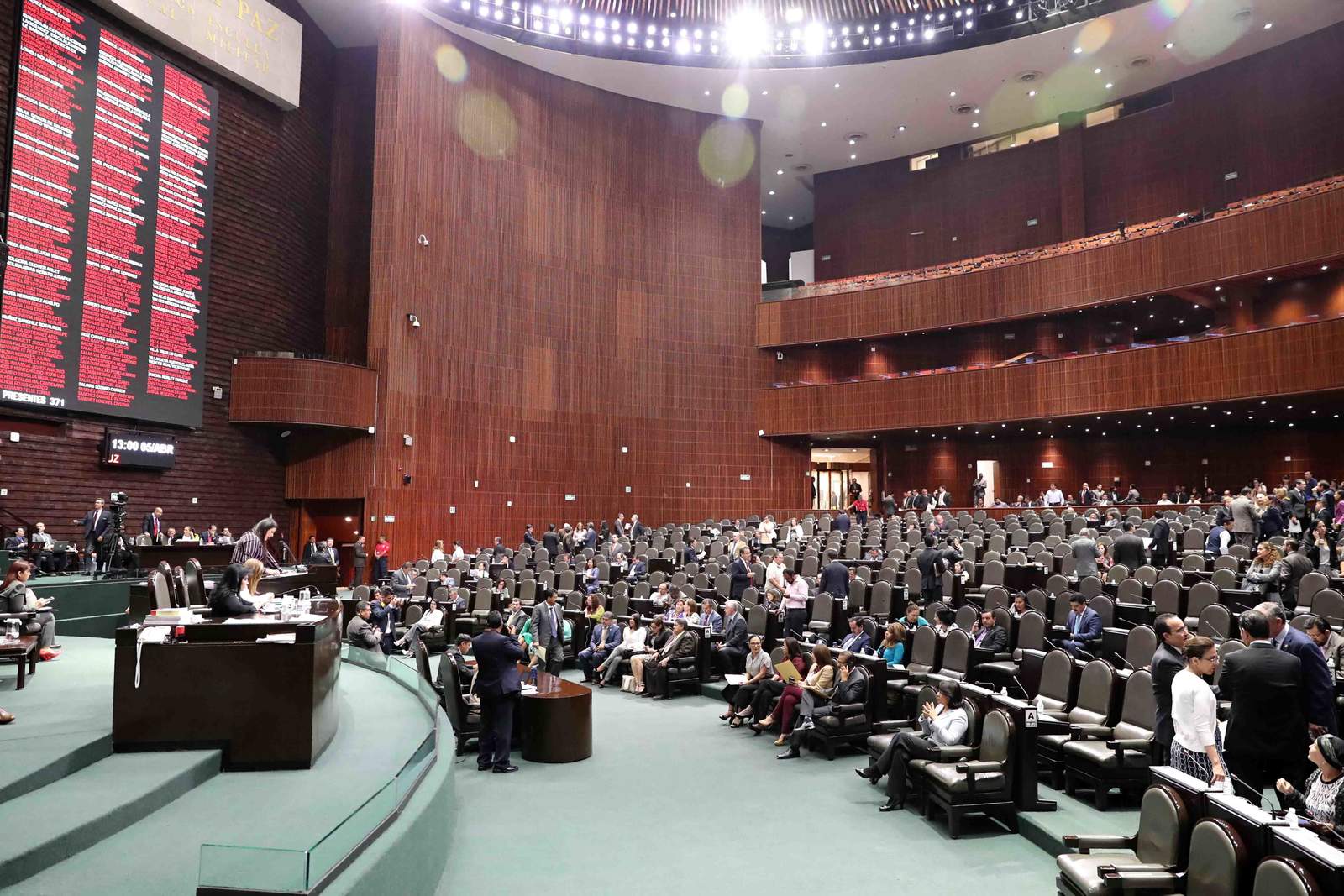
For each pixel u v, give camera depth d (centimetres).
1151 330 2552
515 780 838
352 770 605
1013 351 2655
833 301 2738
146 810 500
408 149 2147
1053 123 2836
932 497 2469
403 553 2092
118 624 1338
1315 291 2097
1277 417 2289
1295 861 360
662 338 2689
